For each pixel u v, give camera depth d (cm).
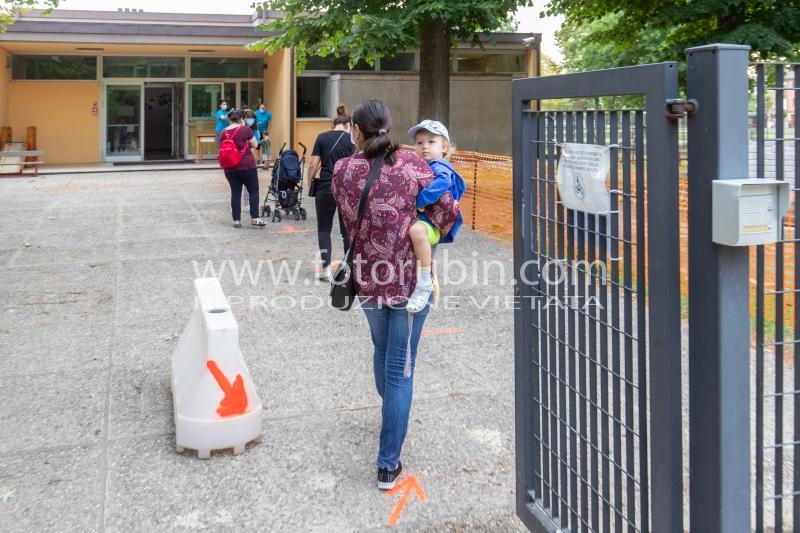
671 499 206
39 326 595
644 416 221
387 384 341
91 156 2177
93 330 586
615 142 220
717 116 183
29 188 1537
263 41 1505
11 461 367
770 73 218
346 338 570
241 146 1027
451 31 1419
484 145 2177
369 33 1287
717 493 193
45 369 497
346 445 388
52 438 393
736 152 185
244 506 329
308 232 1028
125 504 329
